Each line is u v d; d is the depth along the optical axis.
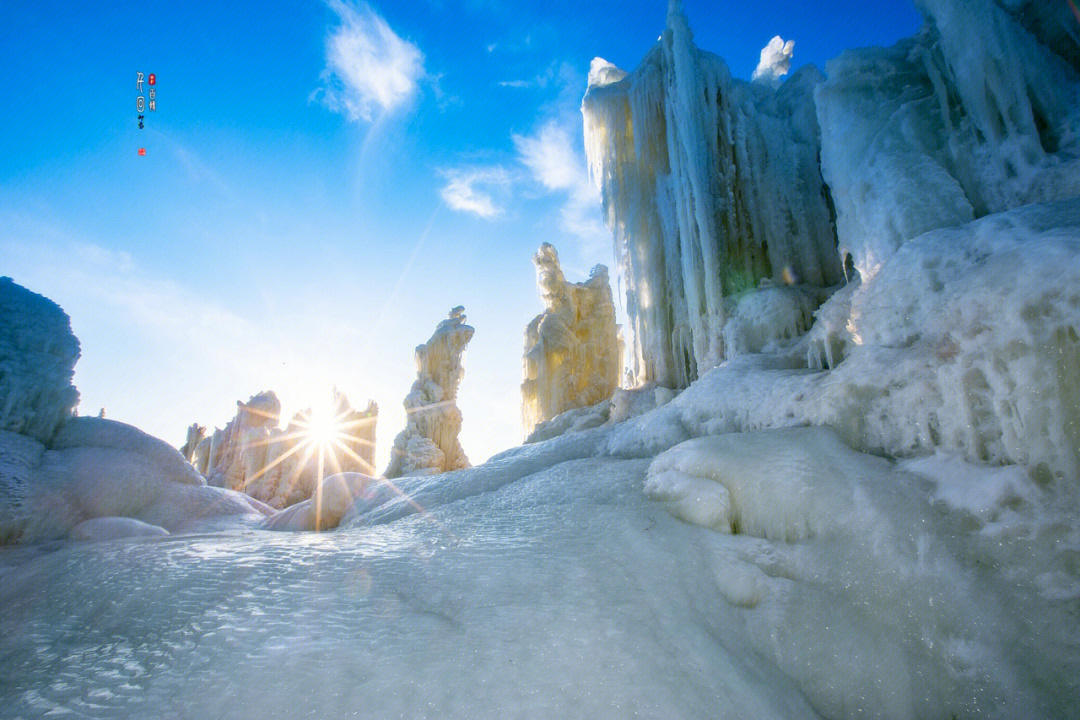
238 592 4.15
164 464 12.48
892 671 3.38
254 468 21.62
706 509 5.15
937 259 5.38
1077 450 3.68
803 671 3.51
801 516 4.66
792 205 12.25
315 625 3.58
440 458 21.36
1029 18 7.31
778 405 6.62
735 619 3.89
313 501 9.60
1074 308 3.73
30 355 11.48
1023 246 4.35
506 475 9.02
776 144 12.72
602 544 4.95
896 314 5.71
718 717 2.93
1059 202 5.09
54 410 11.69
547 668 3.14
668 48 13.59
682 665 3.30
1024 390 3.96
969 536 3.80
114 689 2.97
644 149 14.98
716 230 12.33
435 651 3.26
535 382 20.27
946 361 4.76
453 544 5.24
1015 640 3.22
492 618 3.66
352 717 2.70
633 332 15.45
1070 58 7.10
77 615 4.01
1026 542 3.58
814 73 12.81
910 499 4.27
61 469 10.58
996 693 3.10
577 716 2.81
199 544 5.62
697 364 12.20
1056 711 2.91
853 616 3.73
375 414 24.27
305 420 22.36
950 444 4.63
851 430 5.54
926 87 7.80
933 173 6.77
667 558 4.54
